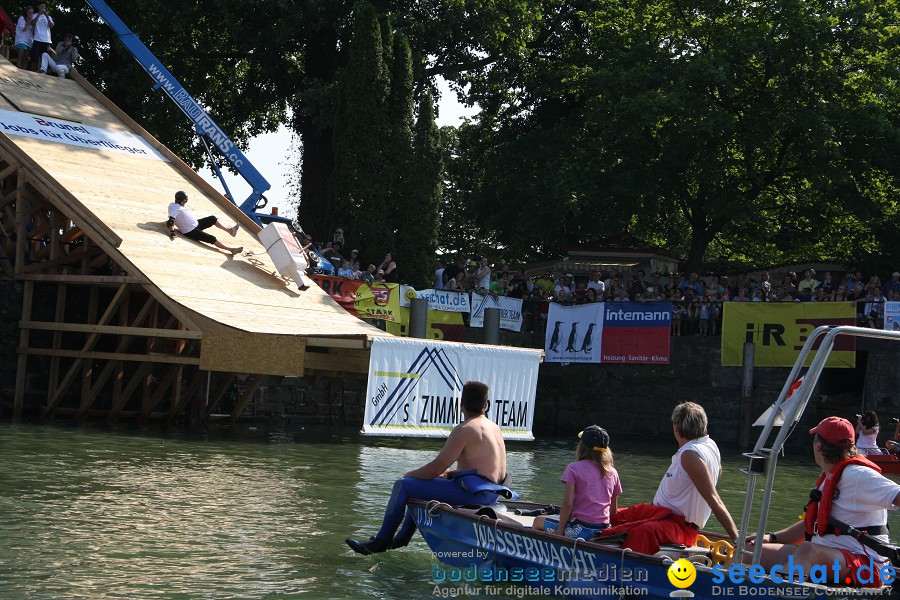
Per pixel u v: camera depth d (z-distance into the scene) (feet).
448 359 72.33
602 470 31.58
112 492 45.14
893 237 124.16
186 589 29.40
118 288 80.02
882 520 27.09
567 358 104.37
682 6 123.95
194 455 60.54
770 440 97.66
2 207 79.36
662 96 111.14
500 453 35.24
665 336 100.22
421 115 115.24
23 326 76.54
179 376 81.46
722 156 118.32
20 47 97.25
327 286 90.79
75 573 30.58
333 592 29.96
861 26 112.68
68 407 81.05
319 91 120.06
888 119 117.91
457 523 33.30
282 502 45.21
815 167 113.80
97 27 132.98
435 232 114.83
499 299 103.14
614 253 139.85
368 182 111.96
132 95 128.47
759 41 111.86
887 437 92.32
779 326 96.02
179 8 124.36
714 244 161.89
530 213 132.36
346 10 121.39
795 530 30.04
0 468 50.08
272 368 66.49
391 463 62.80
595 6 145.28
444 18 126.41
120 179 83.15
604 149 123.03
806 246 140.05
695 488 29.71
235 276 78.18
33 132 83.25
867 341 93.86
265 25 127.24
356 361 73.46
